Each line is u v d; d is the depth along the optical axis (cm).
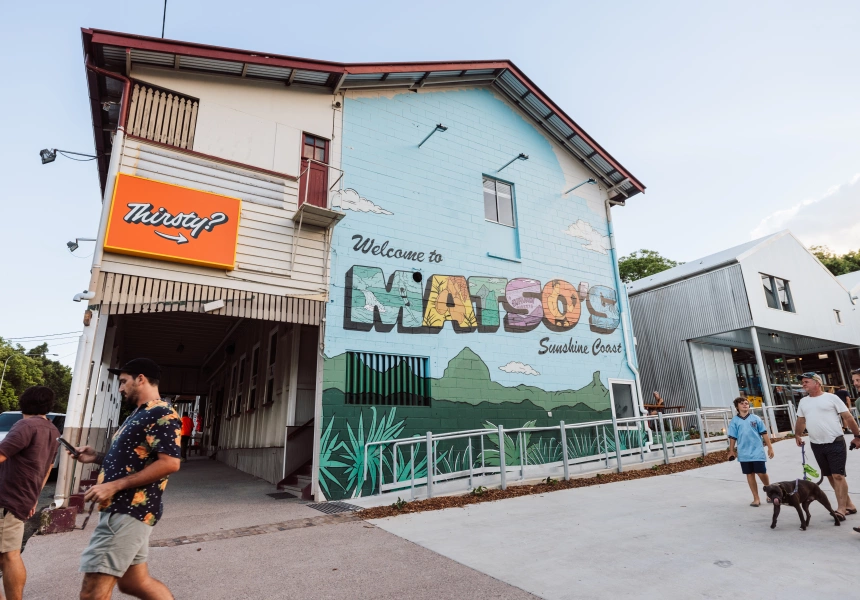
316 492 893
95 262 781
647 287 1920
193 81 955
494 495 866
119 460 310
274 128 1018
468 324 1162
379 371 1023
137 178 832
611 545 560
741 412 750
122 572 293
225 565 515
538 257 1333
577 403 1288
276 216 970
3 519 379
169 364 2212
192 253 851
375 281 1055
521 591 438
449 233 1195
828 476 636
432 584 457
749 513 678
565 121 1423
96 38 824
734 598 407
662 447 1260
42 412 425
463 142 1285
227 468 1508
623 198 1608
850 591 407
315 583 463
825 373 2309
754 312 1645
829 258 4322
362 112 1144
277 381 1239
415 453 1025
